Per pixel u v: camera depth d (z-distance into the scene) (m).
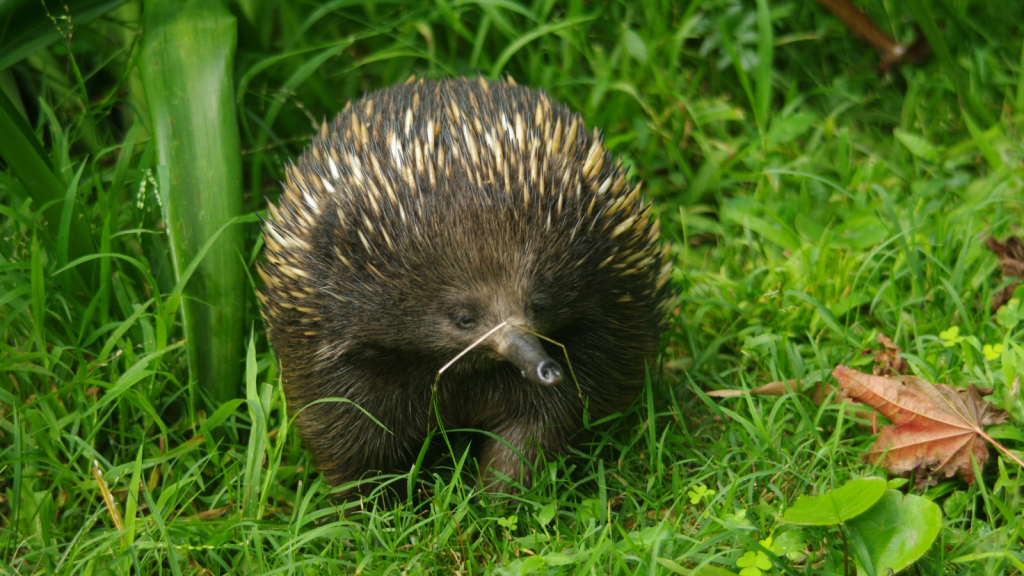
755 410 1.93
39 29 2.05
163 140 2.04
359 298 1.87
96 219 2.10
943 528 1.85
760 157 2.26
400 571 1.88
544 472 1.94
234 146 2.04
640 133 2.27
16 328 2.04
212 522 1.91
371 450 1.95
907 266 2.10
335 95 2.31
